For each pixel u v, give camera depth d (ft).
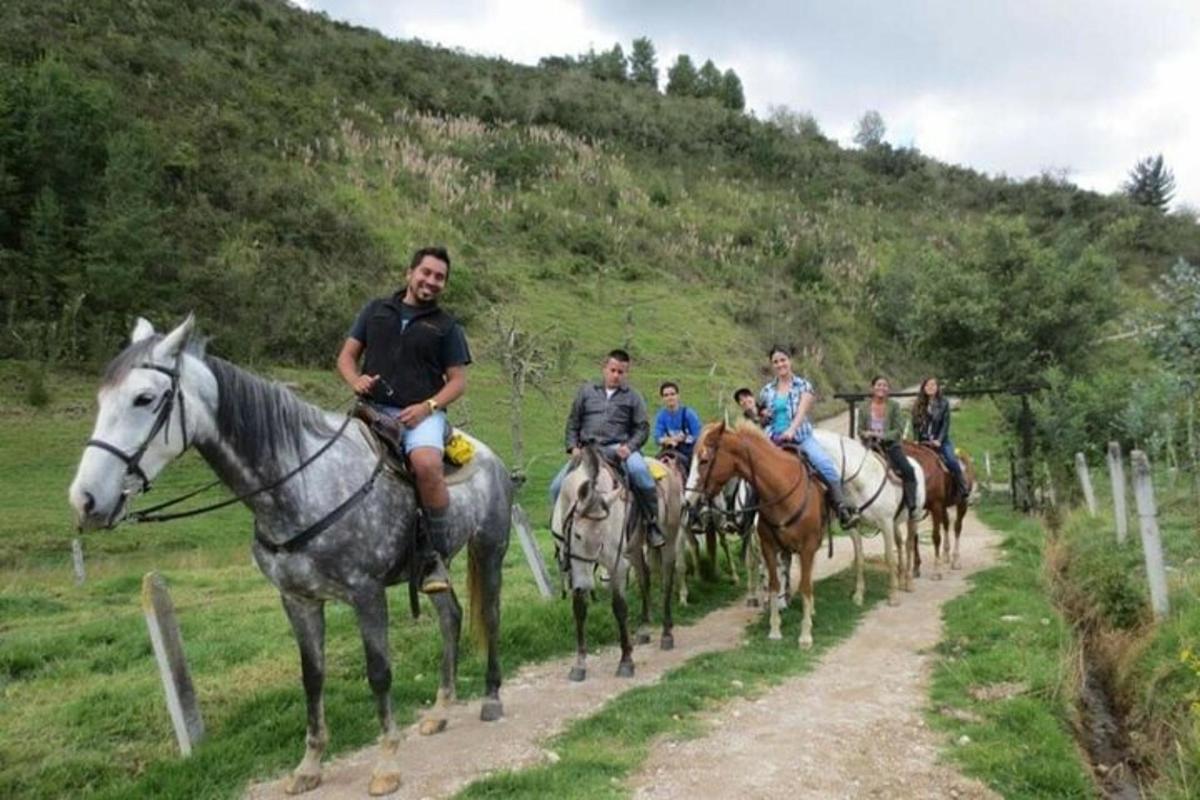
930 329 106.42
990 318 101.50
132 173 135.33
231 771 18.70
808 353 182.09
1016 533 53.36
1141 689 23.13
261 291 135.95
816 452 31.65
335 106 231.71
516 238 206.90
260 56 239.09
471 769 18.74
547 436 109.29
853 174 346.13
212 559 62.95
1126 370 94.58
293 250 153.58
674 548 29.48
